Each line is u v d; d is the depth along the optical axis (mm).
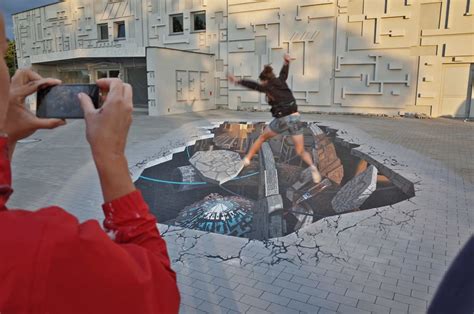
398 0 12703
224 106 16938
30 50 23188
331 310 2686
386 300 2789
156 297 743
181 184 5926
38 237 608
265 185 5684
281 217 4590
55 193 5555
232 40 16219
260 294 2906
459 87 12492
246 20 15727
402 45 12898
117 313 666
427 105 12891
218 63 16781
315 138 8297
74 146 9047
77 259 624
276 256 3508
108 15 19594
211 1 16453
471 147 7828
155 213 4832
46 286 605
